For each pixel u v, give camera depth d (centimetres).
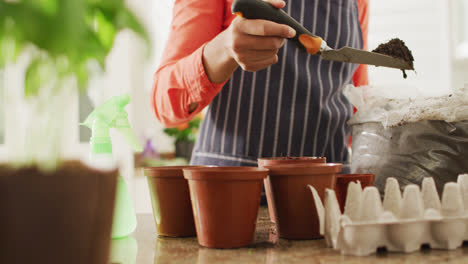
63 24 25
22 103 32
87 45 30
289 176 57
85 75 31
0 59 30
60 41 26
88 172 32
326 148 104
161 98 95
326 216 53
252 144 101
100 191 33
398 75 247
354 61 69
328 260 47
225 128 102
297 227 58
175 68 88
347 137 109
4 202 30
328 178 58
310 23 101
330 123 103
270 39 65
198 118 232
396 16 247
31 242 30
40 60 30
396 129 71
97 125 59
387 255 48
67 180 31
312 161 66
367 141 76
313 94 101
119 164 36
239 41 66
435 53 242
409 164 70
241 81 100
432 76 244
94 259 33
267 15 63
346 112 106
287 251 51
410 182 70
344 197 65
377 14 250
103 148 59
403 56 74
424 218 50
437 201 55
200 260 48
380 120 73
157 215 62
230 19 100
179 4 101
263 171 54
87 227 32
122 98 61
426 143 69
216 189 52
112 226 36
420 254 49
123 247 56
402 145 71
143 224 73
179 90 90
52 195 30
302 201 57
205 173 52
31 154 31
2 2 26
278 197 59
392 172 71
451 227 50
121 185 62
